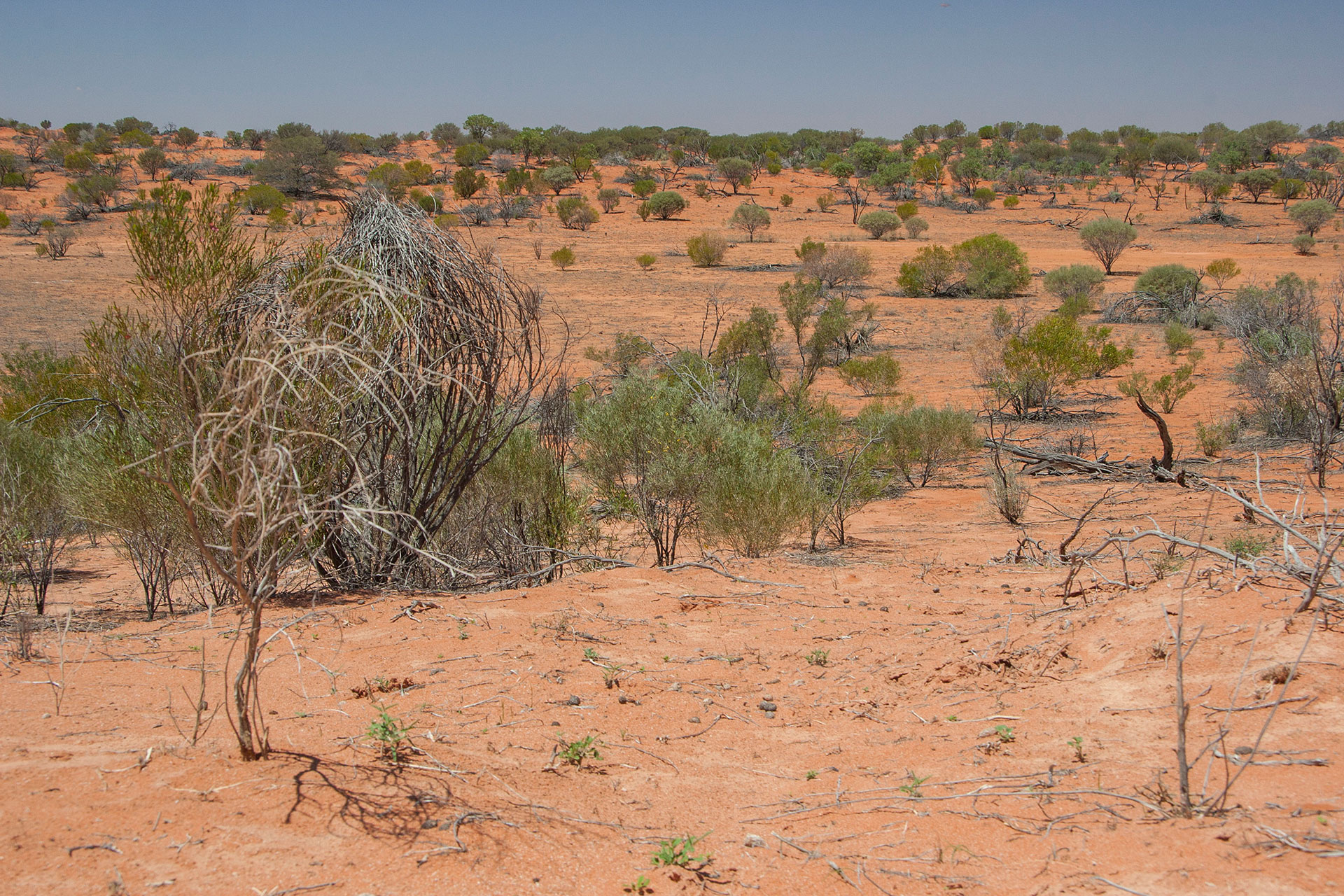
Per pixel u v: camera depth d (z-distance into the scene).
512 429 7.41
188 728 3.65
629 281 48.16
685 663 5.02
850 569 7.91
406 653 5.07
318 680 4.57
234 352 2.93
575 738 3.85
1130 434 18.05
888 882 2.52
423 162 114.12
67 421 10.32
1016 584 6.81
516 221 79.69
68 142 116.38
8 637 5.61
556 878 2.59
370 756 3.33
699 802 3.25
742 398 15.21
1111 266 49.78
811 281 38.66
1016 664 4.54
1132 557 6.12
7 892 2.27
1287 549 4.41
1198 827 2.55
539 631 5.57
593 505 10.23
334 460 3.58
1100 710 3.68
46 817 2.67
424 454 6.99
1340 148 128.62
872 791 3.23
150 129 133.12
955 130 153.12
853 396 24.45
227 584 6.99
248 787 2.93
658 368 19.12
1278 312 24.38
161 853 2.50
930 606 6.23
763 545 8.96
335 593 6.70
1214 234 68.50
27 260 52.38
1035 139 136.75
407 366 3.80
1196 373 24.70
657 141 128.12
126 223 6.03
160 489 6.21
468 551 8.05
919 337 33.06
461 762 3.41
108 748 3.32
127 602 8.09
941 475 16.33
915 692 4.42
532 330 7.40
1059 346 20.77
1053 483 13.90
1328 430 13.54
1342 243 60.62
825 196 88.62
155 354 6.27
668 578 7.43
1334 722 3.08
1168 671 3.82
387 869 2.52
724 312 37.59
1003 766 3.29
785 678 4.79
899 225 70.75
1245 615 4.12
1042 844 2.63
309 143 80.06
